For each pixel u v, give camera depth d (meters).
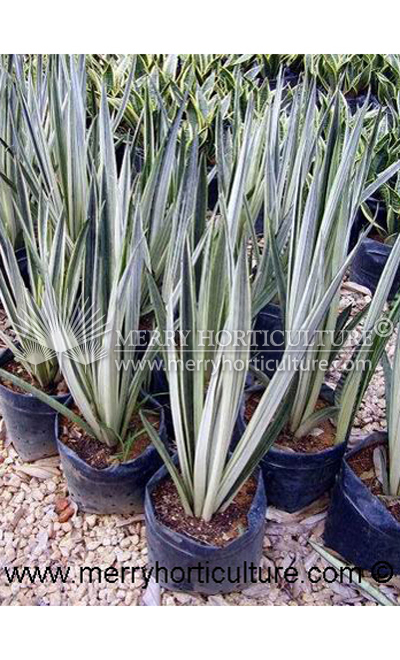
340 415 1.01
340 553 1.04
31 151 1.42
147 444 1.04
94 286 0.90
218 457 0.82
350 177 0.89
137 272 0.93
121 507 1.06
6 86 1.39
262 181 1.28
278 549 1.07
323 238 0.84
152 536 0.92
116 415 0.99
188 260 0.74
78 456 1.01
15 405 1.10
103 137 0.99
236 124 1.23
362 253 1.65
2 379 1.14
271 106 1.21
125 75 2.14
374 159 1.67
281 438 1.07
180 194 0.92
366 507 0.95
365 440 1.02
